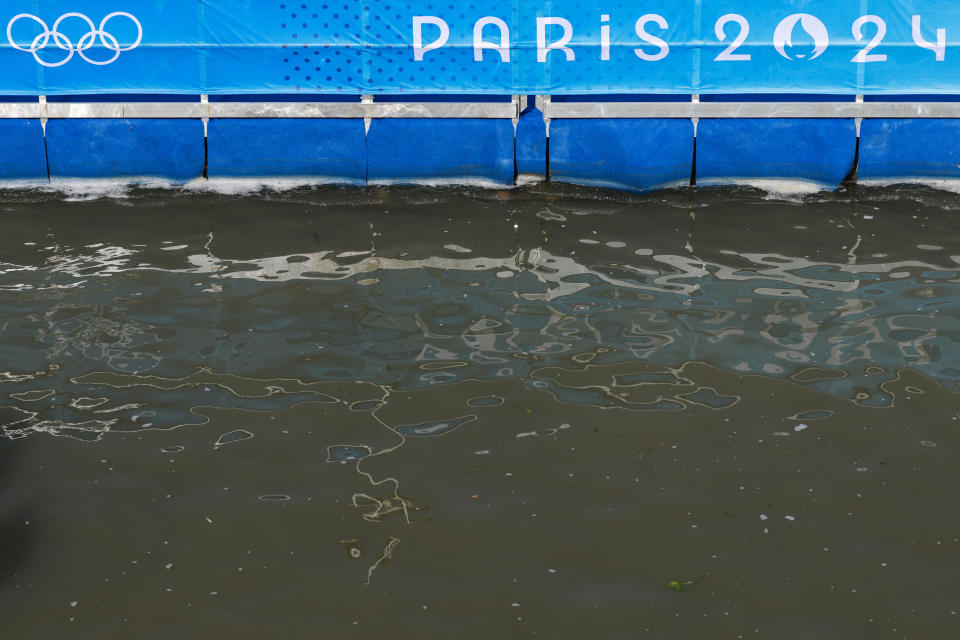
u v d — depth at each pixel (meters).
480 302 6.61
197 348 6.02
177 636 3.88
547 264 7.21
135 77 8.73
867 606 4.02
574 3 8.55
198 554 4.34
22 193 8.69
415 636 3.88
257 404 5.45
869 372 5.71
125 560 4.30
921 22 8.45
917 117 8.64
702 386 5.60
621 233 7.80
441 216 8.16
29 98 8.75
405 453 5.03
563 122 8.78
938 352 5.91
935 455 4.97
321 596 4.09
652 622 3.94
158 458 4.98
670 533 4.46
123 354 5.95
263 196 8.66
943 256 7.27
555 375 5.72
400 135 8.82
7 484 4.77
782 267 7.12
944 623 3.92
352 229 7.87
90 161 8.84
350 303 6.60
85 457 4.98
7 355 5.92
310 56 8.70
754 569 4.23
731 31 8.55
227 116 8.82
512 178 8.88
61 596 4.09
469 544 4.39
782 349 5.98
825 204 8.41
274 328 6.27
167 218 8.12
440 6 8.59
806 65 8.59
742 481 4.80
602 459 4.98
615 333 6.20
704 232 7.80
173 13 8.59
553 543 4.40
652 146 8.75
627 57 8.63
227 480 4.82
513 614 3.99
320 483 4.80
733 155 8.77
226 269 7.12
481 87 8.74
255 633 3.89
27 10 8.57
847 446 5.05
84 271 7.07
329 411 5.39
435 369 5.79
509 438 5.15
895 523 4.50
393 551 4.35
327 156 8.87
